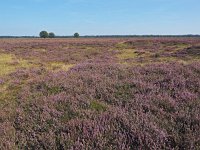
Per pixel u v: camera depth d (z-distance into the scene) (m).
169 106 7.61
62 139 6.07
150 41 72.81
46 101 8.60
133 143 5.88
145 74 11.67
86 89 9.55
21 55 35.03
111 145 5.72
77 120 6.82
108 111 7.37
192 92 8.69
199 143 5.64
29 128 6.84
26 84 12.61
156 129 6.14
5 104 9.39
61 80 11.24
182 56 28.50
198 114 6.88
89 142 5.89
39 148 6.02
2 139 6.35
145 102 7.87
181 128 6.33
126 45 64.38
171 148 5.52
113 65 14.17
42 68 18.94
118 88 9.52
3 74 17.27
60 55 34.34
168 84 9.48
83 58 29.41
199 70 11.69
